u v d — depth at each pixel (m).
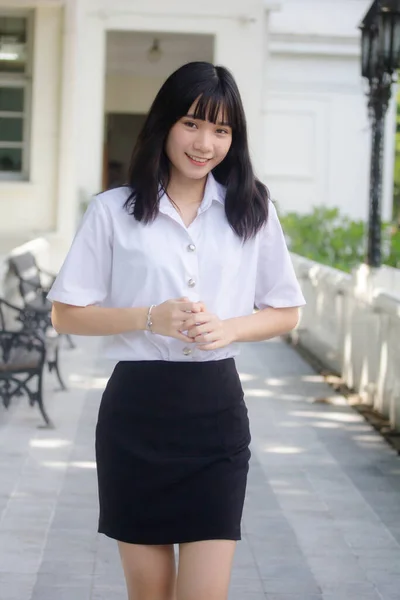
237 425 2.64
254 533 4.64
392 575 4.17
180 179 2.66
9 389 7.26
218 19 13.91
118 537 2.64
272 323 2.71
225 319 2.65
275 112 18.72
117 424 2.62
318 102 18.72
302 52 18.38
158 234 2.59
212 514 2.59
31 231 12.69
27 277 8.83
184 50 16.84
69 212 12.69
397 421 6.57
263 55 13.98
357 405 7.41
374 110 7.34
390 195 18.97
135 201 2.58
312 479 5.59
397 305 6.43
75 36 12.49
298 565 4.25
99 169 13.92
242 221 2.63
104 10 13.72
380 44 7.15
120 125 20.36
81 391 7.75
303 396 7.92
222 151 2.62
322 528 4.75
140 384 2.60
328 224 13.87
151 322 2.52
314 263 10.26
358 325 7.78
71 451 6.02
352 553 4.42
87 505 4.98
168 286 2.58
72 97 12.58
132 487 2.60
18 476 5.46
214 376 2.62
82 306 2.62
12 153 12.76
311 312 10.05
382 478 5.64
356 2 18.39
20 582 3.96
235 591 3.93
